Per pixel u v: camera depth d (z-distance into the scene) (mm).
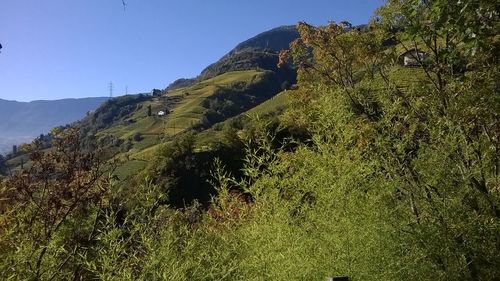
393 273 4777
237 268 4703
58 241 5141
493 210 5844
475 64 6383
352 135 5699
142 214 4852
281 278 4426
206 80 195000
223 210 5598
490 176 6352
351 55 9180
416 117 6539
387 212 5266
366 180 5520
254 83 174375
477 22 4473
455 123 5973
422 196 5676
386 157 5965
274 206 4906
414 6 5254
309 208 5145
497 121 6320
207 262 4801
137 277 4332
